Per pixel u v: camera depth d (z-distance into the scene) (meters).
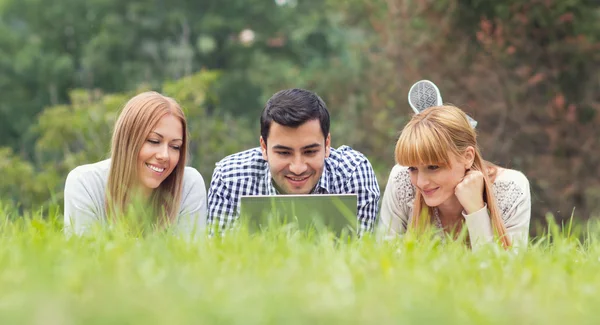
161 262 2.44
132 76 23.86
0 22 26.30
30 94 25.53
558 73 11.11
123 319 1.64
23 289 2.02
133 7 24.61
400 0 12.41
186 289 2.03
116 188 4.29
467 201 4.11
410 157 4.04
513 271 2.56
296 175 4.26
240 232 2.97
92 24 25.70
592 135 10.75
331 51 23.64
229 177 4.74
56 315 1.66
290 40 24.50
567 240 3.34
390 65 12.70
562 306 2.03
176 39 24.77
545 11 10.96
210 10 24.70
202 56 24.42
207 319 1.69
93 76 24.83
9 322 1.63
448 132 4.04
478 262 2.68
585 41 10.95
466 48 11.55
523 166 10.74
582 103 11.05
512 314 1.89
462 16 11.70
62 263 2.39
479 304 2.00
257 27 24.59
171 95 14.28
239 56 24.06
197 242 2.80
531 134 10.87
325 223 3.47
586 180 10.61
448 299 2.02
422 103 4.79
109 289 1.97
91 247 2.82
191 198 4.57
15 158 13.42
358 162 4.88
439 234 4.37
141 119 4.20
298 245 2.75
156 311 1.71
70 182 4.44
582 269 2.73
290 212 3.46
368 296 2.01
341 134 13.34
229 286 2.08
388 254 2.66
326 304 1.88
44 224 3.35
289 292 2.00
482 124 11.09
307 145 4.20
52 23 25.91
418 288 2.14
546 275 2.42
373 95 12.85
